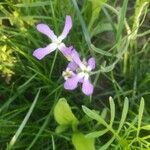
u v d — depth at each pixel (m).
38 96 0.12
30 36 0.12
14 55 0.12
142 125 0.11
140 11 0.11
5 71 0.12
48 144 0.12
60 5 0.12
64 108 0.10
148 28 0.13
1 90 0.12
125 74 0.12
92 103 0.12
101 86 0.13
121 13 0.11
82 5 0.13
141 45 0.13
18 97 0.12
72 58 0.10
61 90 0.12
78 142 0.10
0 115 0.11
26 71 0.12
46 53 0.11
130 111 0.11
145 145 0.10
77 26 0.12
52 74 0.12
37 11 0.12
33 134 0.11
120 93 0.12
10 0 0.12
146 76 0.12
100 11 0.12
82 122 0.11
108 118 0.12
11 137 0.12
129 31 0.12
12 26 0.12
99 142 0.11
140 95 0.12
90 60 0.10
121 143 0.10
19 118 0.12
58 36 0.12
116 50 0.12
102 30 0.12
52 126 0.12
